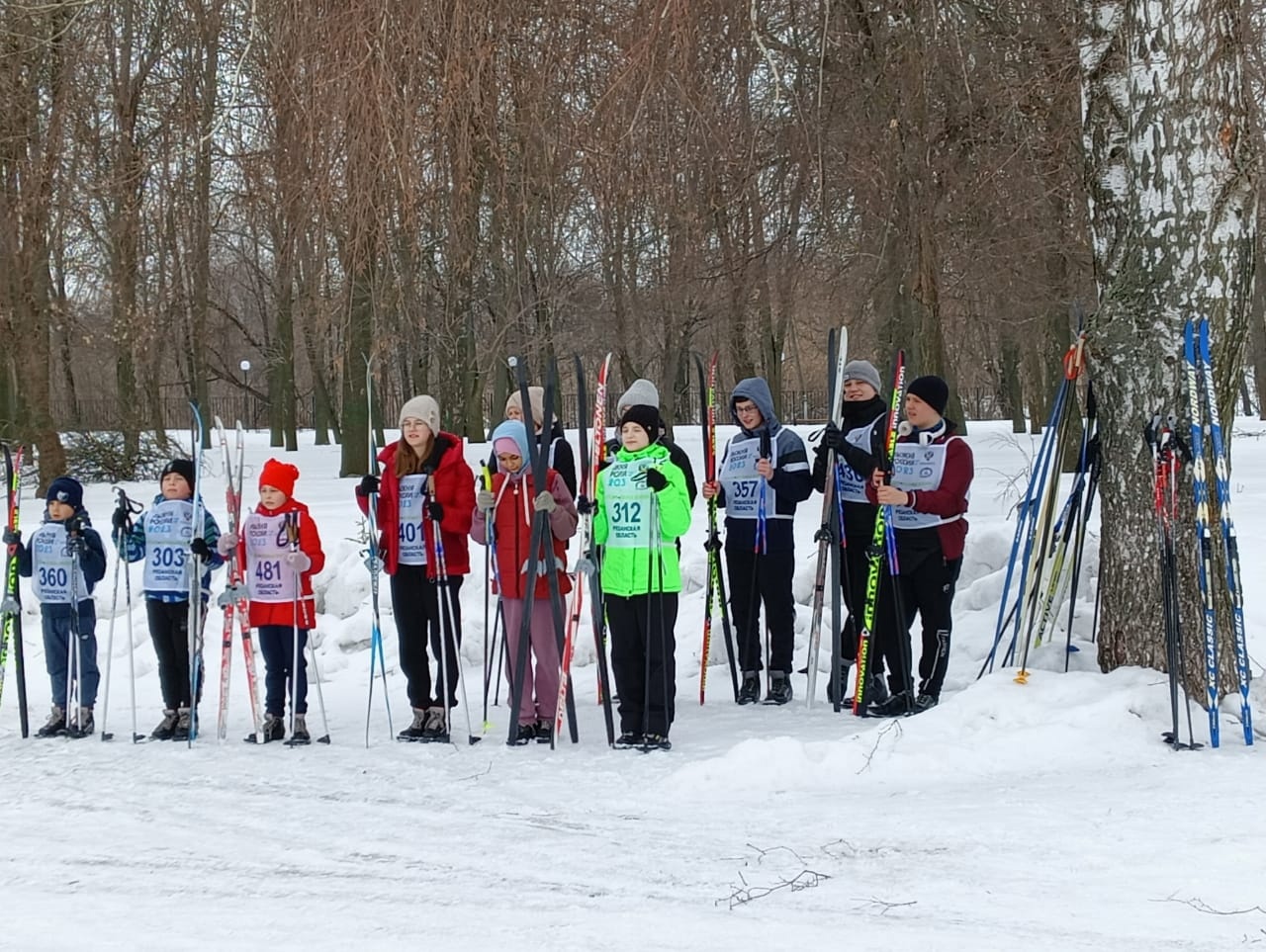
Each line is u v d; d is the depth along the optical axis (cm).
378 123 729
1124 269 602
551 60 805
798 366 3819
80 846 452
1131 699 560
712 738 608
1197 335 576
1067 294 1525
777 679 697
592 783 527
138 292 1688
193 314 1869
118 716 754
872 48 1153
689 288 1421
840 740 543
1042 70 1111
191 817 491
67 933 356
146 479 1845
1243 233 584
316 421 3491
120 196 1402
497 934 346
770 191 1241
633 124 751
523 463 639
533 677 636
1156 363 586
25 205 1425
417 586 640
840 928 341
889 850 410
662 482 582
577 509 621
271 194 944
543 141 829
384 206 774
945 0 1105
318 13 740
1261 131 918
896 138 1151
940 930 336
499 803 500
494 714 707
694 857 414
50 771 580
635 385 659
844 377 689
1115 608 613
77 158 1412
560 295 1502
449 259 1005
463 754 596
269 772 569
